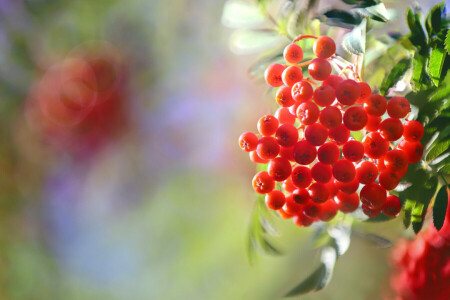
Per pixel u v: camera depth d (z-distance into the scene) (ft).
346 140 1.52
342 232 1.64
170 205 4.30
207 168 4.30
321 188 1.54
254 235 1.72
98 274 4.24
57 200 4.38
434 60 1.56
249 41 1.75
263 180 1.56
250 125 4.21
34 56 4.31
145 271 4.18
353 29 1.54
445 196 1.57
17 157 4.31
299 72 1.53
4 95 4.25
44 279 4.15
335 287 2.43
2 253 4.08
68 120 4.39
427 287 1.76
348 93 1.49
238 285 3.70
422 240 1.76
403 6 1.77
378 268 2.35
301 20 1.67
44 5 4.25
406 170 1.54
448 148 1.55
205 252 4.03
